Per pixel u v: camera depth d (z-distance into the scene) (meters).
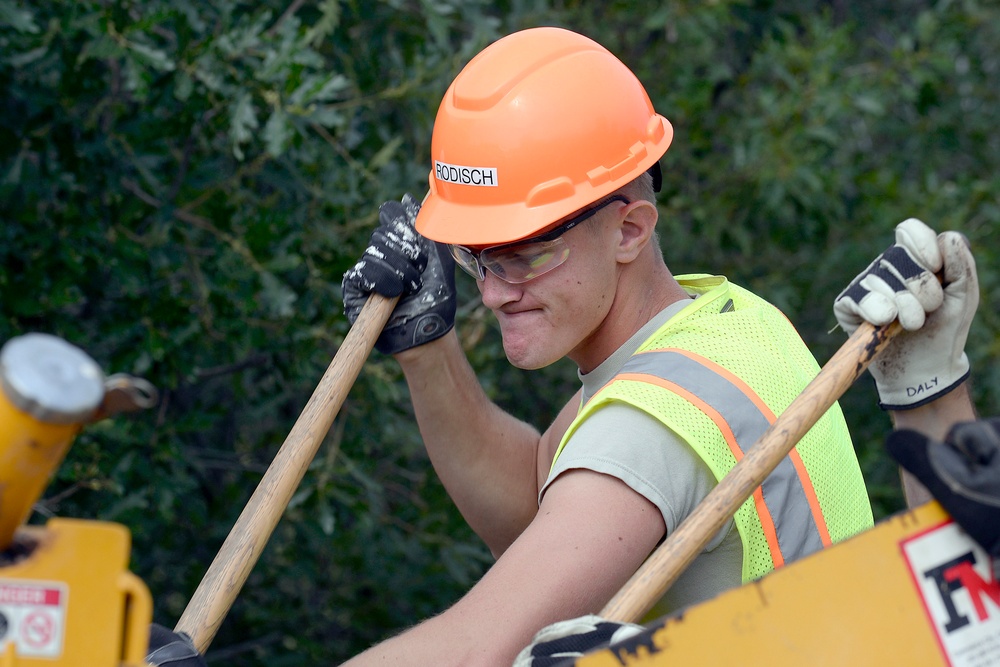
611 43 21.59
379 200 16.20
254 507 8.77
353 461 16.44
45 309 13.77
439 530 18.27
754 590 5.78
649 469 7.29
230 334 15.39
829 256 23.06
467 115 8.71
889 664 5.77
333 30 15.05
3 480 4.66
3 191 13.55
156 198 15.38
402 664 6.74
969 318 7.49
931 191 23.00
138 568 18.58
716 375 7.82
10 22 12.69
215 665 19.89
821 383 7.30
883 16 27.17
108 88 15.75
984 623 5.82
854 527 8.39
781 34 23.39
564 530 7.08
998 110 25.48
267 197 16.41
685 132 21.44
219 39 13.87
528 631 6.79
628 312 8.79
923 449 5.81
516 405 22.58
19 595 4.84
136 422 14.95
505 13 18.97
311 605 20.44
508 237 8.32
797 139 21.06
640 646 5.73
